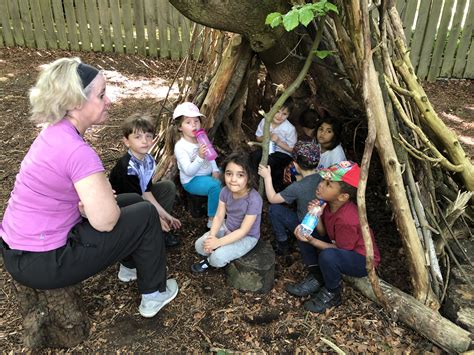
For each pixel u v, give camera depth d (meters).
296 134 3.72
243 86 3.72
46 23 6.96
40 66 6.61
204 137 3.15
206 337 2.48
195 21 2.77
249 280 2.74
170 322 2.57
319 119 3.50
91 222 2.04
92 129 4.93
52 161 1.94
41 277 2.09
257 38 2.89
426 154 2.99
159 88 6.14
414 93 2.73
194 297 2.75
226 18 2.71
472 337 2.35
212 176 3.33
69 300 2.32
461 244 3.06
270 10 2.72
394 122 2.72
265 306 2.69
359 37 2.46
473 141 4.93
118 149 4.52
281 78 3.51
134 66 6.80
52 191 2.00
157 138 3.76
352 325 2.56
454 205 2.84
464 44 6.23
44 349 2.40
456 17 6.06
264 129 2.95
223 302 2.72
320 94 3.68
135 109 5.47
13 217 2.08
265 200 3.65
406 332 2.52
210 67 3.83
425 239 2.72
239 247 2.75
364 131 3.75
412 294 2.71
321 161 3.41
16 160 4.29
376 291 2.49
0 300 2.70
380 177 3.76
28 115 5.20
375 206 3.61
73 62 1.98
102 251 2.15
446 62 6.37
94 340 2.45
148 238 2.30
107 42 7.08
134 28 7.12
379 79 2.60
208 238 2.77
